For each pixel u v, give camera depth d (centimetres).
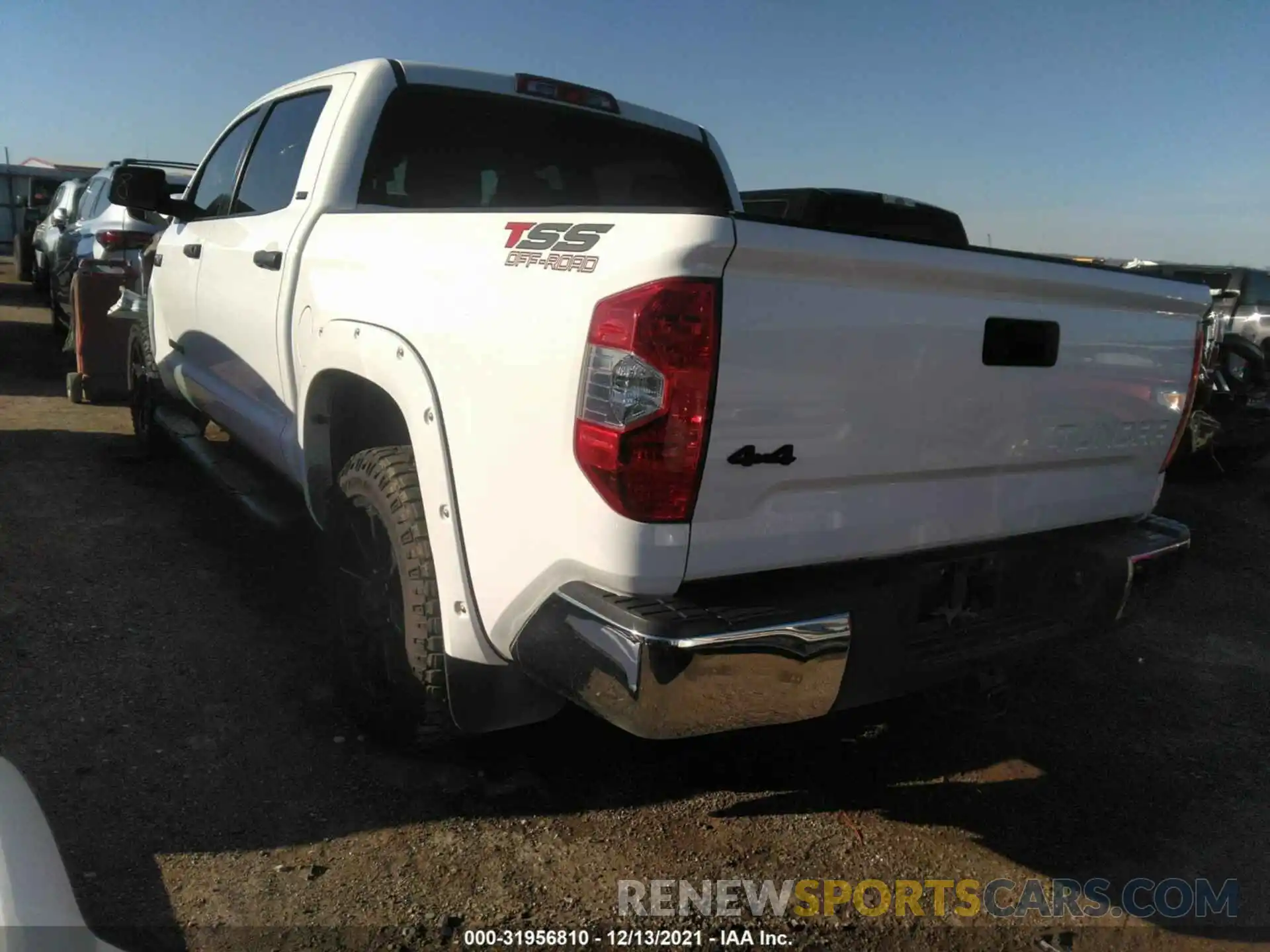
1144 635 486
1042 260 270
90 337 784
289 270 362
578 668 227
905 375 247
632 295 213
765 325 221
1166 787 345
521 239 250
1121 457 316
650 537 218
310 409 347
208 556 480
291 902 256
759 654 221
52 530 500
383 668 316
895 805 323
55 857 174
